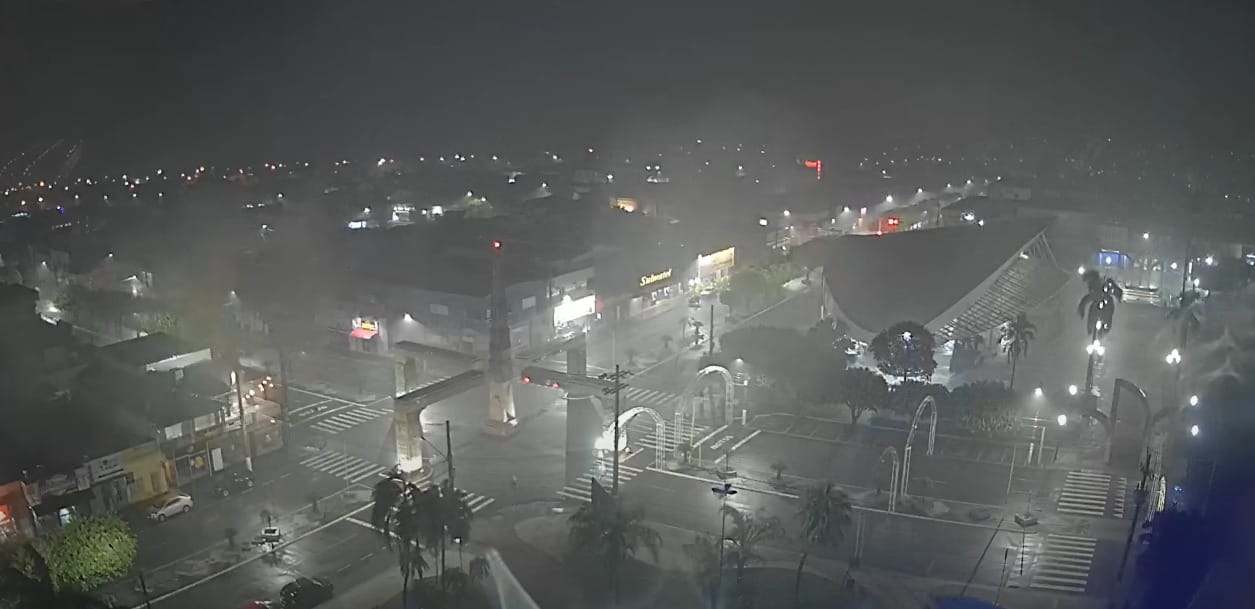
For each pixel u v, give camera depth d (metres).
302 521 85.38
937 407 105.75
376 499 67.19
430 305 134.88
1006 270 135.50
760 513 86.19
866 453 100.44
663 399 118.31
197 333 132.50
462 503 68.12
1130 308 160.75
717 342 143.12
